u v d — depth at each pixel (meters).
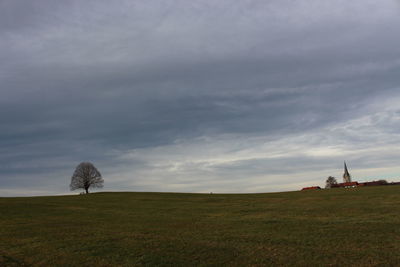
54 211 46.59
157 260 19.05
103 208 50.47
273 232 26.19
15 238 26.77
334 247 20.64
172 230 28.78
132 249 21.55
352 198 50.03
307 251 19.95
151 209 47.91
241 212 41.03
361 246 20.58
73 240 24.94
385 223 27.64
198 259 19.12
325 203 46.09
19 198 73.25
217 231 27.67
